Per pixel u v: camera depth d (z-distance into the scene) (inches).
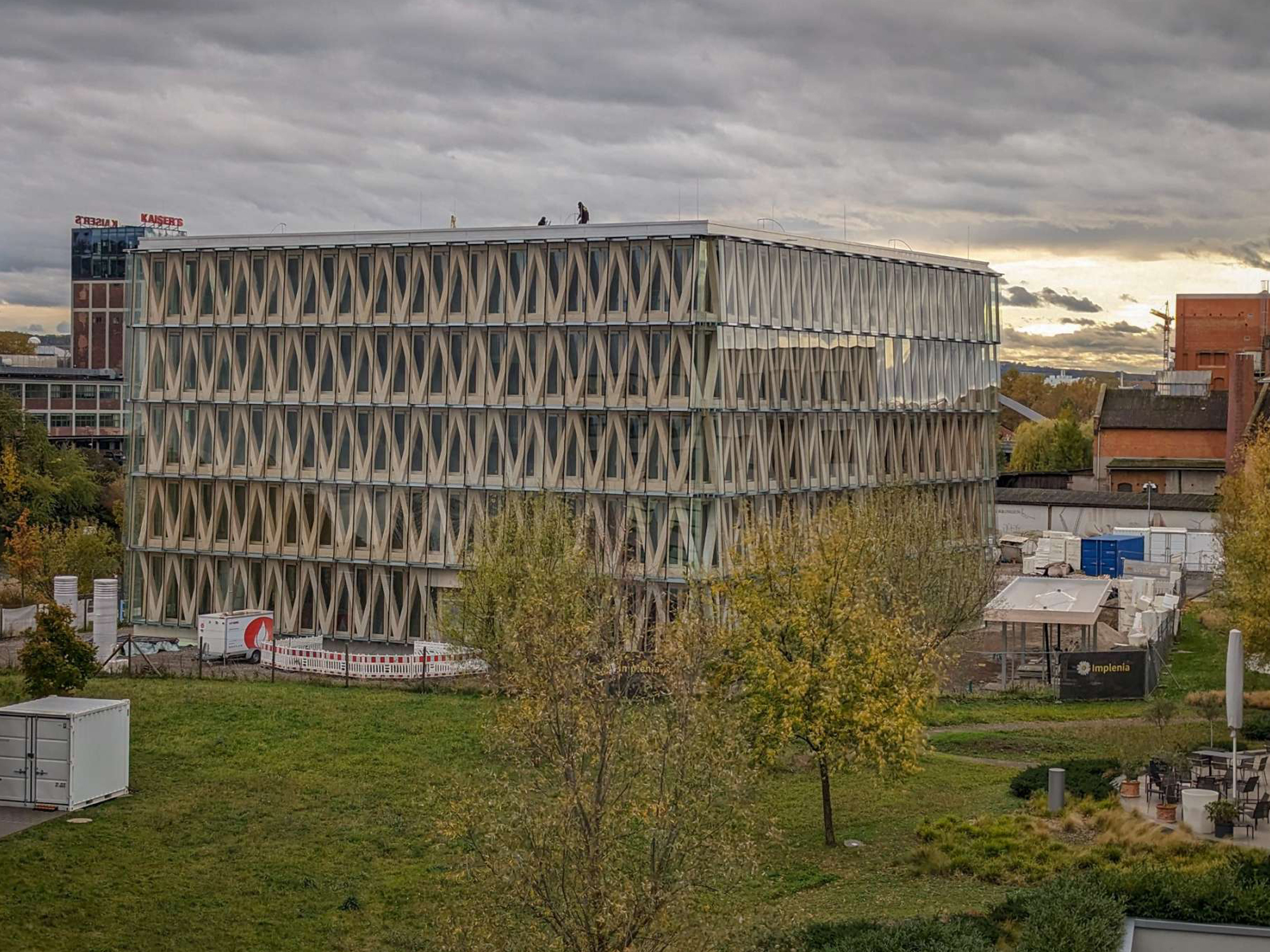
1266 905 1283.2
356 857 1673.2
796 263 3134.8
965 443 3713.1
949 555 2778.1
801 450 3139.8
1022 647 2874.0
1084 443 7185.0
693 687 1274.6
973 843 1611.7
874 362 3373.5
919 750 1715.1
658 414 2920.8
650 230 2918.3
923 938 1267.2
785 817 1806.1
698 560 2891.2
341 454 3238.2
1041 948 1202.6
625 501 2947.8
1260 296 6948.8
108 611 2972.4
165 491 3395.7
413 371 3159.5
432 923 1482.5
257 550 3314.5
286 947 1427.2
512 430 3068.4
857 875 1562.5
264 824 1775.3
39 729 1787.6
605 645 1435.8
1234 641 1713.8
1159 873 1357.0
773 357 3061.0
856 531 2385.6
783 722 1656.0
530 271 3038.9
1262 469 3280.0
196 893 1547.7
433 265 3134.8
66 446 6953.7
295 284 3262.8
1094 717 2405.3
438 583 3164.4
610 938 1131.9
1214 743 1993.1
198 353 3353.8
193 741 2146.9
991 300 3818.9
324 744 2144.4
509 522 2516.0
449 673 2768.2
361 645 3233.3
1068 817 1673.2
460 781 1886.1
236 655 2987.2
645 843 1328.7
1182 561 4151.1
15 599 3843.5
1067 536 4279.0
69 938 1412.4
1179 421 5792.3
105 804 1830.7
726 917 1246.3
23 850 1632.6
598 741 1199.6
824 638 1702.8
